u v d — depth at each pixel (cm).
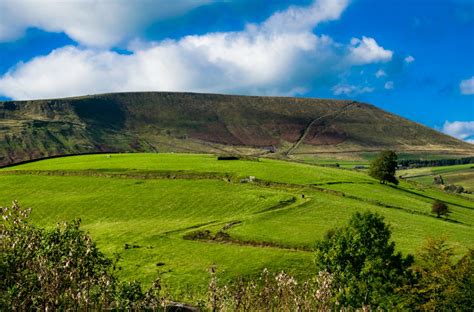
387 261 4056
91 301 1134
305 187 9838
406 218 7950
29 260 1145
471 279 3616
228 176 10581
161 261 5459
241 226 7056
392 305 3538
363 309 1563
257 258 5506
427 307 3553
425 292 3694
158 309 1306
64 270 1065
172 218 7831
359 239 4147
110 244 6231
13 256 1134
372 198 9556
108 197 9044
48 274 1052
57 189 9800
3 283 1105
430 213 9000
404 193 11269
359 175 12962
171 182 10162
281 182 10131
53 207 8438
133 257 5606
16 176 10869
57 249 1198
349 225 4412
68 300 1062
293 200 8631
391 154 12244
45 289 1023
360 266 4069
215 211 8144
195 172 10831
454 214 9606
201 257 5628
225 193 9169
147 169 11112
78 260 1164
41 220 7788
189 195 9075
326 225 7062
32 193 9538
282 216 7612
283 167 11875
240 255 5650
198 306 1611
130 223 7519
